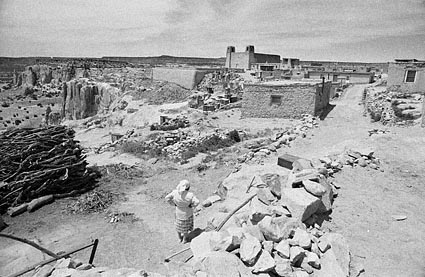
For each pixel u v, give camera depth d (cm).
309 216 670
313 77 4981
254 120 2350
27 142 1177
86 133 3372
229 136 1925
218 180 1258
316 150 1358
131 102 4394
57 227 886
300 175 763
